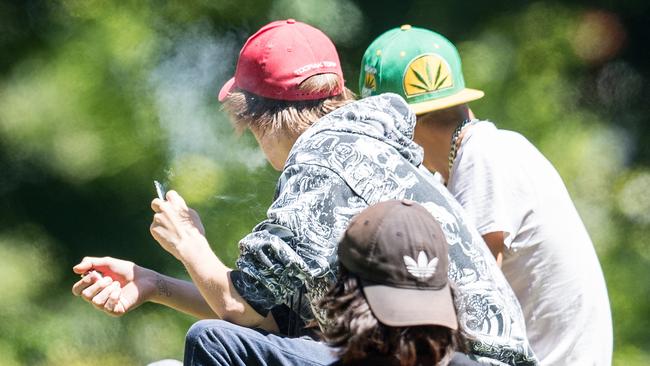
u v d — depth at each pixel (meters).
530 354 10.20
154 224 10.61
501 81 31.78
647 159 35.53
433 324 8.71
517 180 11.86
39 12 31.94
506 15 32.75
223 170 29.42
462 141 12.39
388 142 10.47
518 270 11.96
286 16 31.91
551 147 31.83
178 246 10.48
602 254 32.59
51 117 30.70
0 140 31.08
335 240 9.98
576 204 32.50
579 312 11.89
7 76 31.53
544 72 32.22
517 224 11.81
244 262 10.16
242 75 11.24
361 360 8.79
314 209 10.03
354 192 10.09
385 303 8.73
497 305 10.10
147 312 32.44
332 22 32.12
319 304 9.34
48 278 33.06
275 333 10.52
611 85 35.12
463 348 9.24
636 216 33.31
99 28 31.30
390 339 8.71
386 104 10.76
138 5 31.83
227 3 31.89
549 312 11.93
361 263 8.88
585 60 33.53
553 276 11.88
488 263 10.30
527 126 31.72
